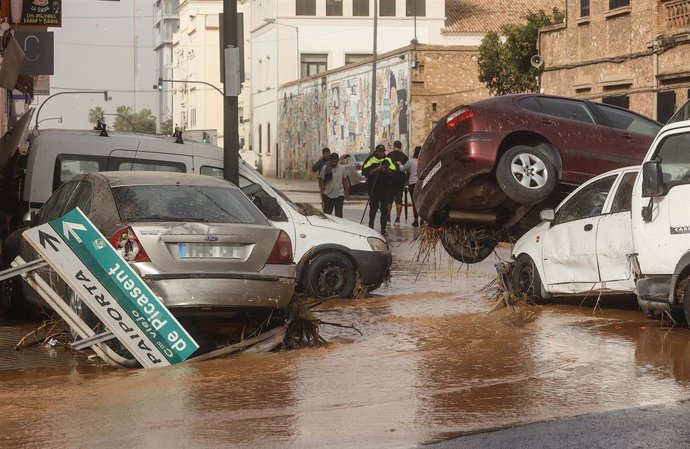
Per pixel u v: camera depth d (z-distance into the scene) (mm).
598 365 9711
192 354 10695
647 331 11719
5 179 17438
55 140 15375
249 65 102688
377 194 28156
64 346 11219
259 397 8602
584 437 6996
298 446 6988
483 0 83750
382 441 7062
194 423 7688
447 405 8172
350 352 10836
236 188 11633
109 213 10758
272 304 10680
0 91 31875
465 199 15961
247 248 10578
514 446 6824
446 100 59375
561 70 38656
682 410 7715
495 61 52094
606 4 35625
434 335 11930
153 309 9938
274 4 84188
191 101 128250
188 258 10320
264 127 92625
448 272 19656
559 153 15312
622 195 13211
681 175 11727
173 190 11156
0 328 12859
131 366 10125
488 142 15070
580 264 13609
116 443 7125
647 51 33188
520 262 14875
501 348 10867
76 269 9836
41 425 7668
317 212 16094
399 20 81625
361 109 67312
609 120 15953
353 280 15469
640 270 12164
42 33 30609
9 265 13820
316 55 83438
